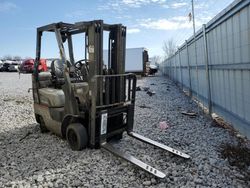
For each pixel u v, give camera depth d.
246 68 4.24
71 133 4.45
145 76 27.84
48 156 4.21
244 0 4.07
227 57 5.18
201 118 6.82
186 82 11.98
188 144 4.72
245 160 3.88
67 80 4.39
